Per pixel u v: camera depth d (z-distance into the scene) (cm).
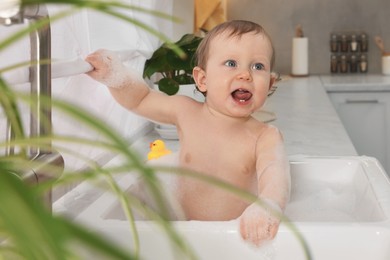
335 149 173
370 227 91
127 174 120
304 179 140
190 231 91
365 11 422
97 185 30
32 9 59
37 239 19
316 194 136
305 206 132
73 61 100
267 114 224
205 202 112
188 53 188
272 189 99
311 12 425
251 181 114
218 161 113
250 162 112
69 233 20
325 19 425
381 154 371
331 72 424
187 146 116
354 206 131
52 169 52
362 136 372
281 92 328
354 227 91
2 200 18
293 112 253
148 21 204
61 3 25
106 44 166
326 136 195
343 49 421
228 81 110
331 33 425
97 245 20
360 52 423
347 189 137
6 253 27
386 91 367
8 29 98
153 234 91
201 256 92
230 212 112
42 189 29
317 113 249
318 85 361
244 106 111
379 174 130
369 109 369
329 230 91
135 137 193
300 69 409
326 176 140
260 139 112
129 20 28
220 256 92
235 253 92
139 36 192
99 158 144
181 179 113
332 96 370
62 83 131
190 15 319
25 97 27
